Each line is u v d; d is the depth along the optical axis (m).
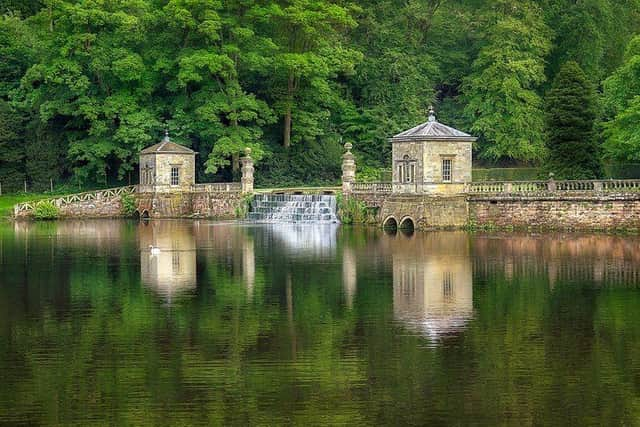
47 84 130.38
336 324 45.69
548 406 33.50
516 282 57.50
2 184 132.75
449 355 39.75
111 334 43.91
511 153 133.25
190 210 123.19
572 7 140.00
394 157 96.81
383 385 35.81
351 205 103.19
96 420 32.56
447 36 151.62
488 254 71.38
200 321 46.56
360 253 73.38
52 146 133.00
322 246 79.25
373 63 143.38
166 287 56.94
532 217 89.38
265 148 133.25
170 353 40.38
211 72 126.06
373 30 146.38
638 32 148.88
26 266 67.06
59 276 61.94
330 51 134.50
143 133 126.38
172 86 128.12
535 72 134.62
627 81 101.88
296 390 35.38
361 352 40.34
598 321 45.69
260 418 32.66
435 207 92.69
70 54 127.81
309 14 128.50
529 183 92.62
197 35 128.38
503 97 135.50
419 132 93.88
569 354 39.75
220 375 37.22
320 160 136.62
